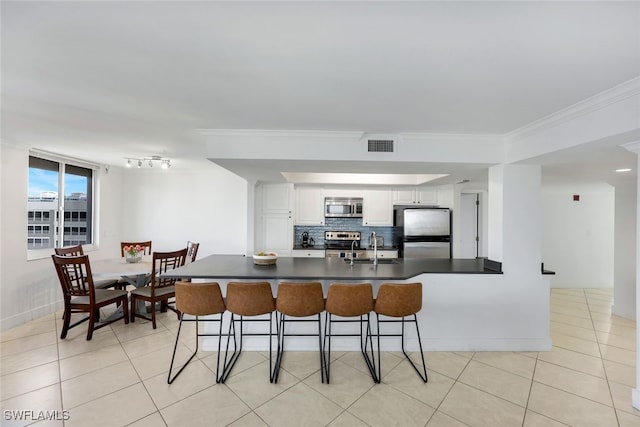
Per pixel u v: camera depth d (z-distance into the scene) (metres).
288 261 3.54
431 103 2.05
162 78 1.72
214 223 5.48
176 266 3.71
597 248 5.68
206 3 1.09
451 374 2.53
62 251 3.68
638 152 2.04
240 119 2.45
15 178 3.46
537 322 3.00
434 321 3.01
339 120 2.45
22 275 3.55
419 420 1.96
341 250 5.05
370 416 1.99
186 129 2.75
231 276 2.68
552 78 1.66
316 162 2.96
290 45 1.37
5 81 1.77
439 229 4.93
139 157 4.16
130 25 1.22
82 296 3.33
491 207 3.13
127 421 1.92
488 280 2.99
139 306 3.87
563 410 2.06
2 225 3.33
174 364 2.65
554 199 5.69
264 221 4.99
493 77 1.67
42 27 1.23
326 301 2.51
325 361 2.62
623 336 3.37
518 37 1.28
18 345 2.97
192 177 5.48
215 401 2.13
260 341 3.01
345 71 1.62
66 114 2.35
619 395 2.24
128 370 2.53
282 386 2.33
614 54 1.41
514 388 2.33
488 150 2.92
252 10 1.13
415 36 1.29
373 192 5.29
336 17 1.17
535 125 2.44
